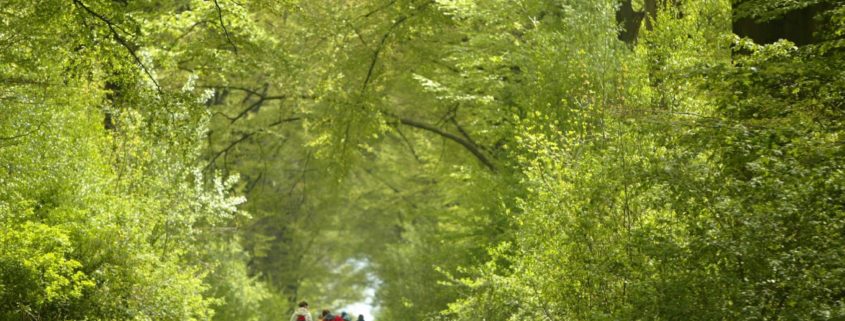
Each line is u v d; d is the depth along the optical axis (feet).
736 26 50.55
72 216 56.70
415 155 144.46
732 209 37.27
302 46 103.96
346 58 101.14
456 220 91.61
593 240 48.11
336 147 104.73
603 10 74.95
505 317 59.31
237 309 107.14
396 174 167.84
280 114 116.26
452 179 109.60
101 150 66.44
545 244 50.21
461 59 88.84
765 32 49.19
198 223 88.33
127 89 59.82
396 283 136.67
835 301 34.09
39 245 52.26
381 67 102.12
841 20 41.39
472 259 88.53
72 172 57.67
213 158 117.08
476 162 101.45
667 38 58.59
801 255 34.14
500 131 84.99
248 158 135.23
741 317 35.32
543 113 76.07
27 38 56.85
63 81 59.57
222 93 127.95
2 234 49.90
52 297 51.67
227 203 76.54
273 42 89.04
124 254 58.80
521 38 88.89
